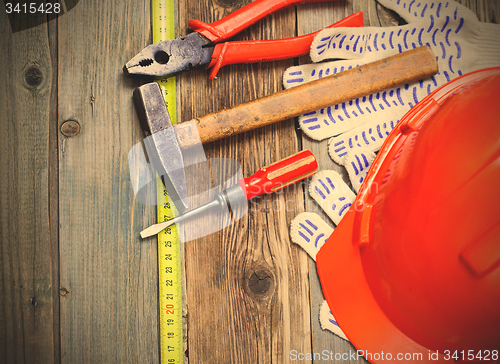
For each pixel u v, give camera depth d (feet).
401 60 2.89
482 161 2.54
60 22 3.02
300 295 3.05
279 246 3.05
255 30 3.14
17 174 2.96
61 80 3.01
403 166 2.80
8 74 2.98
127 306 2.99
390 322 2.87
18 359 2.91
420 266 2.67
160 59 2.85
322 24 3.19
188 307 3.01
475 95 2.68
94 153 3.01
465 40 3.14
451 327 2.72
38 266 2.95
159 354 3.00
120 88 3.03
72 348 2.95
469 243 2.54
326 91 2.85
